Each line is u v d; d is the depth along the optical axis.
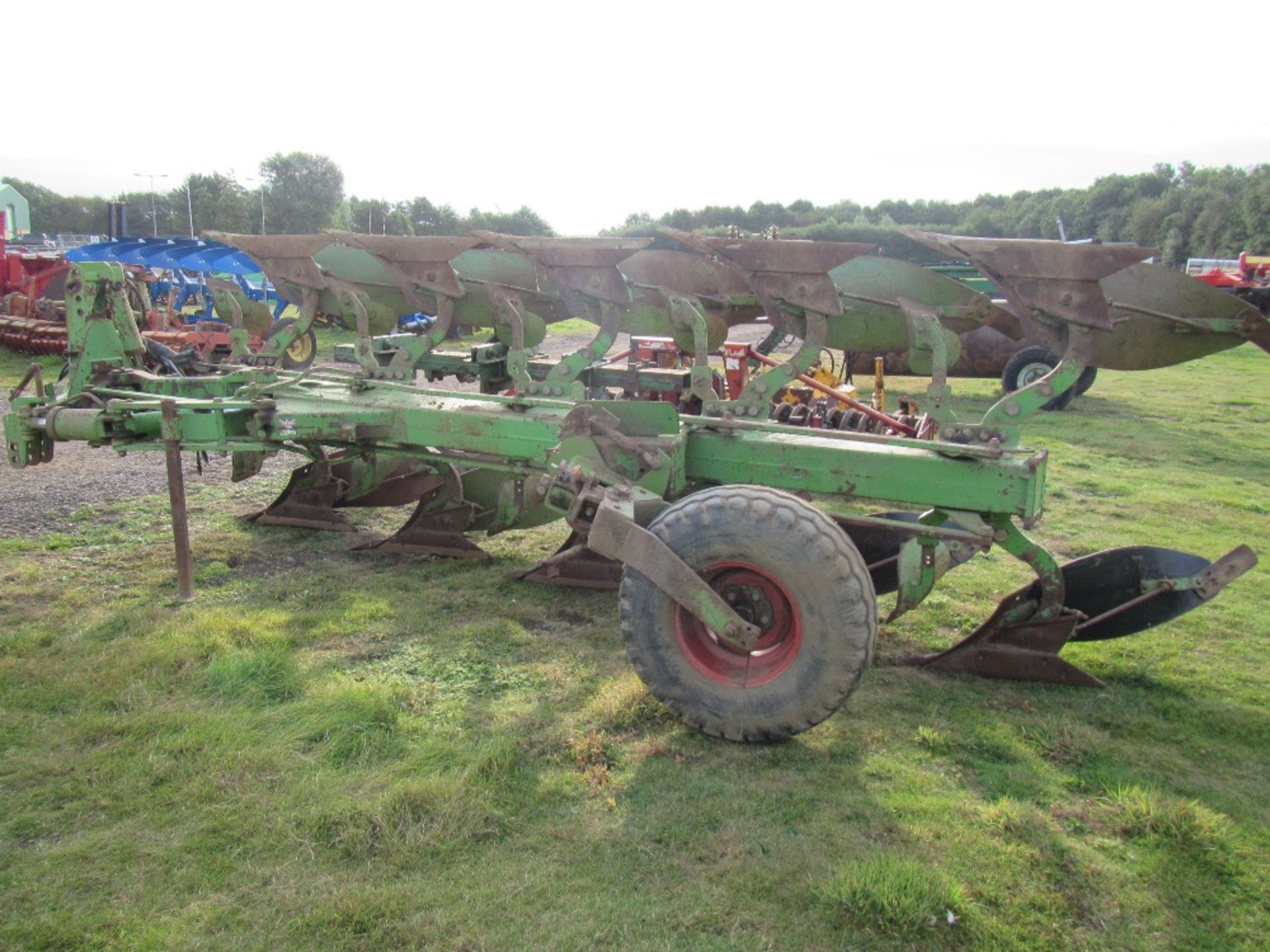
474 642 4.56
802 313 4.30
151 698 3.86
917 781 3.36
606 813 3.15
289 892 2.72
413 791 3.12
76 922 2.58
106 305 5.81
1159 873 2.88
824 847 2.96
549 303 5.62
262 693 3.91
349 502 6.46
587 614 4.95
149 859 2.85
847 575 3.37
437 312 5.43
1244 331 3.75
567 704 3.92
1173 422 11.29
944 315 4.27
